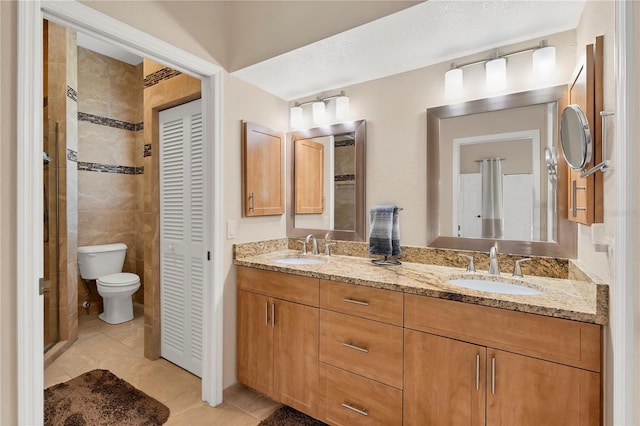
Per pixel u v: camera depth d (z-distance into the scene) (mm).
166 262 2506
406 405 1438
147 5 1609
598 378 1056
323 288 1701
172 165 2447
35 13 1170
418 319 1405
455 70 1827
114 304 3293
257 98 2303
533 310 1153
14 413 1123
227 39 2072
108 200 3697
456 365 1314
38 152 1176
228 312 2049
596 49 1118
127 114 3883
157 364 2441
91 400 1960
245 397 2037
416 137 2014
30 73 1150
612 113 974
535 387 1158
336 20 1675
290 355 1830
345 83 2266
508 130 1731
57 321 2691
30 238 1151
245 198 2156
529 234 1671
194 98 2260
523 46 1702
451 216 1885
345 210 2301
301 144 2492
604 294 1037
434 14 1481
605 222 1062
